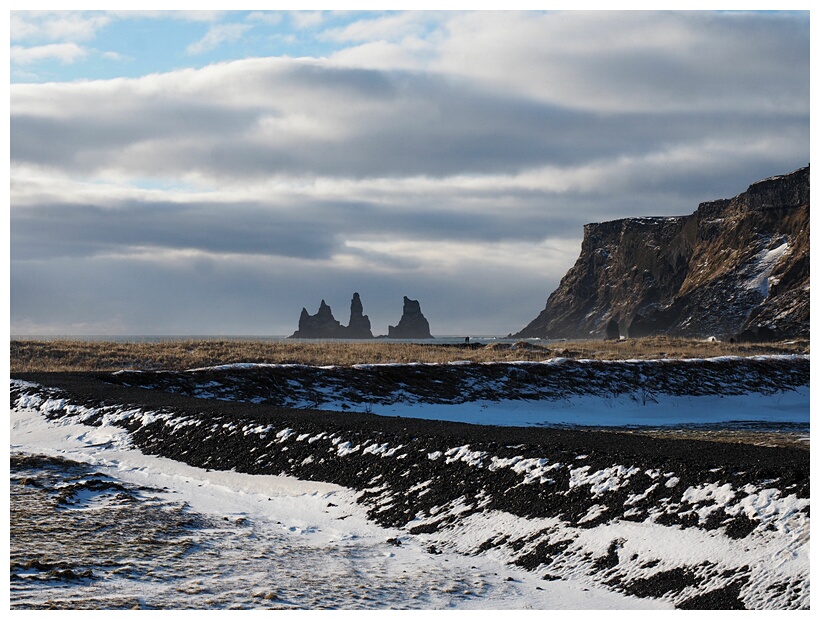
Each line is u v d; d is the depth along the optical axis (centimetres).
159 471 1800
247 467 1753
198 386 3094
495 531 1219
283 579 995
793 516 1015
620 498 1199
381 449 1634
